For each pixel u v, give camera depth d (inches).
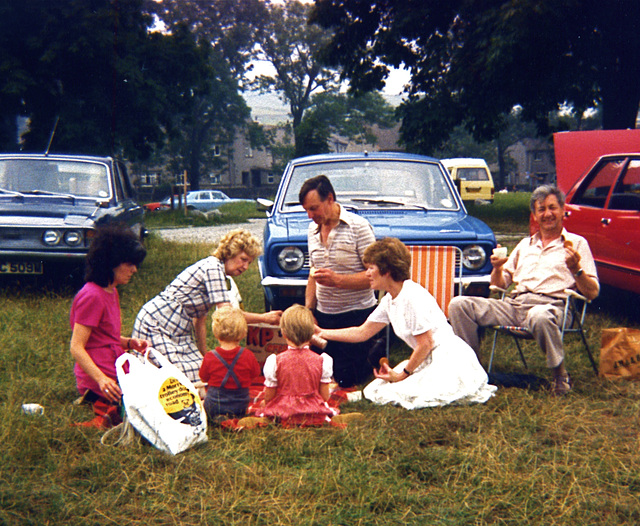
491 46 695.1
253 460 135.7
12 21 958.4
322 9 901.8
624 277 248.8
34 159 352.8
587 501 118.1
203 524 111.8
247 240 175.5
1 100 953.5
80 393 165.3
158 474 128.8
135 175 2265.0
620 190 260.4
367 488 122.1
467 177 1195.9
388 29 852.6
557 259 192.2
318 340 183.2
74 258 293.4
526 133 3408.0
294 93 2319.1
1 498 116.6
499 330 186.2
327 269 187.5
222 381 156.4
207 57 1127.6
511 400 171.6
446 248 206.2
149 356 169.2
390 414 161.5
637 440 144.5
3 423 144.9
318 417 154.3
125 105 1053.2
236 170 2898.6
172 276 366.9
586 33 732.7
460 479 128.4
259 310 288.4
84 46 955.3
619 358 190.2
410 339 173.9
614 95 774.5
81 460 133.5
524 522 112.6
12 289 312.8
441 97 861.2
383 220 229.0
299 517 113.4
